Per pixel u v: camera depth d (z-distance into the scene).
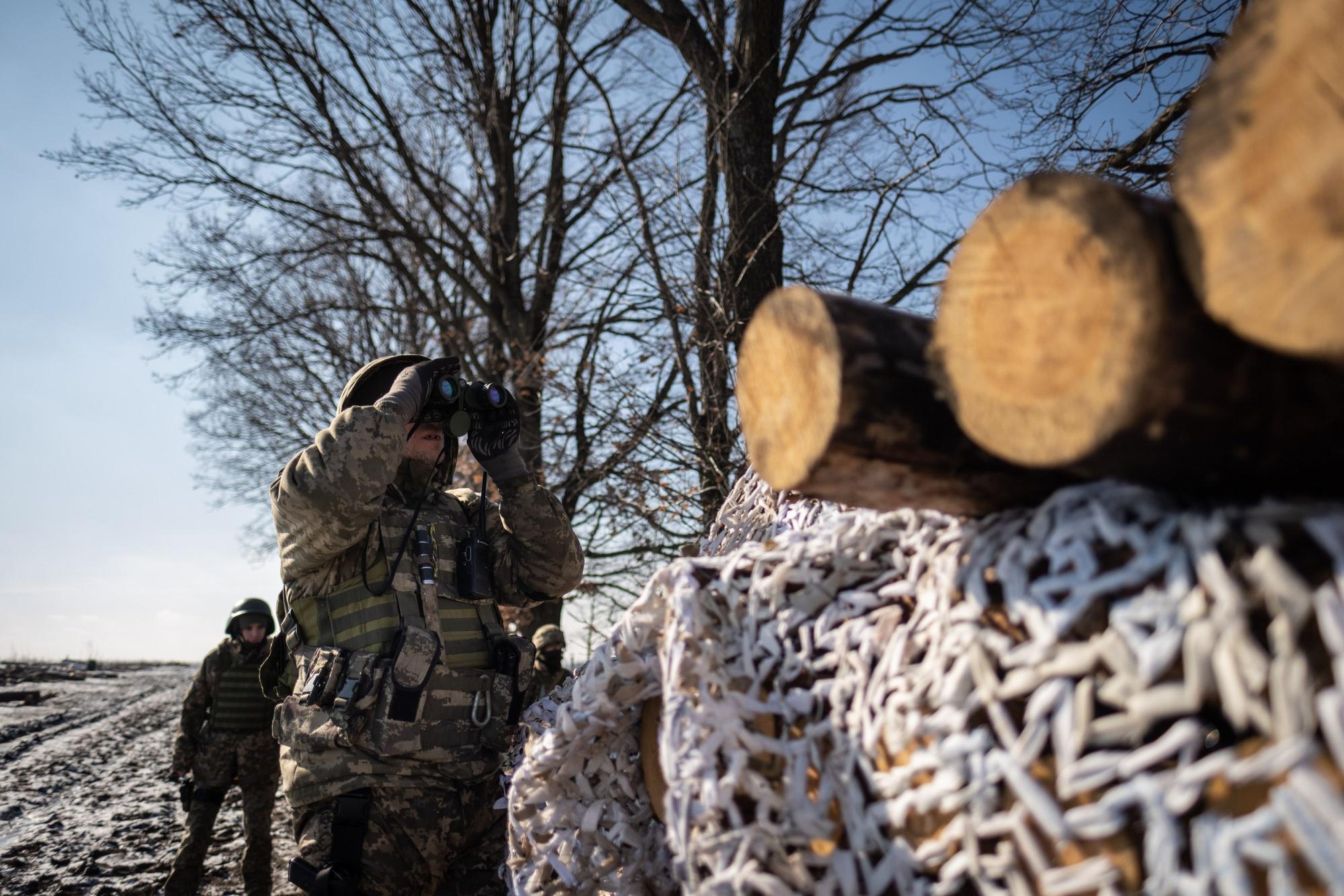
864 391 0.90
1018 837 0.77
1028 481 0.91
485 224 10.45
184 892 4.67
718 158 5.54
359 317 12.54
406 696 2.07
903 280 5.58
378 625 2.15
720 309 5.07
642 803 1.43
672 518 5.57
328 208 11.53
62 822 7.17
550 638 6.62
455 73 10.09
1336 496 0.72
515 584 2.50
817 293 0.96
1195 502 0.76
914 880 0.88
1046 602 0.80
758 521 1.68
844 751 0.97
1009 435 0.82
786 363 0.99
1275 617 0.65
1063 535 0.81
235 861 5.69
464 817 2.12
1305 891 0.61
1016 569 0.84
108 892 4.89
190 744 4.83
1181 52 3.25
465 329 10.78
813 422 0.94
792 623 1.07
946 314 0.88
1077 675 0.76
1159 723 0.71
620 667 1.30
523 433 7.44
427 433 2.46
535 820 1.48
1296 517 0.67
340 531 2.11
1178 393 0.69
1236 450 0.71
